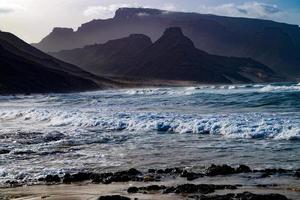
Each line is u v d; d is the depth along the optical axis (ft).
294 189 44.42
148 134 87.51
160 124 94.43
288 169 53.21
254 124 86.07
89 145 75.92
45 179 52.65
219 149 68.64
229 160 60.23
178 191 44.93
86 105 177.27
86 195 44.55
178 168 55.77
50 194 45.50
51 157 66.03
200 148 70.18
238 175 51.42
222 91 219.20
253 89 229.66
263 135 78.38
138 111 131.64
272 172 51.96
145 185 48.52
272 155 62.49
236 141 75.51
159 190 45.93
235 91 209.26
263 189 45.01
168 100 174.29
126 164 60.29
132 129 95.30
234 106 137.90
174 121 96.07
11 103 221.87
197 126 88.99
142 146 73.82
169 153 66.95
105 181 50.52
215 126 87.51
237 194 42.16
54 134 89.51
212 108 135.44
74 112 129.49
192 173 52.85
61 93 368.27
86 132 92.17
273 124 84.43
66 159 64.39
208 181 49.42
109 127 99.04
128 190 46.03
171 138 81.56
